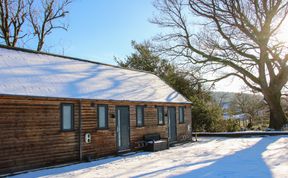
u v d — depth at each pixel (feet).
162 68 130.52
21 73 45.14
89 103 49.60
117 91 58.39
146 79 78.64
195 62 100.48
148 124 63.62
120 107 56.54
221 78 101.86
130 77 72.64
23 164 39.29
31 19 104.32
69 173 38.45
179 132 75.00
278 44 93.81
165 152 57.77
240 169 37.70
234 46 96.07
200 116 102.42
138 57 134.62
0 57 46.42
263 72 96.32
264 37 93.30
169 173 36.42
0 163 36.81
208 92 116.67
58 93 44.88
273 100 97.50
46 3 106.83
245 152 53.26
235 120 118.32
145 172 37.68
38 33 106.22
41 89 43.42
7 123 37.99
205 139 82.94
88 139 48.39
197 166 40.60
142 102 61.46
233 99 186.09
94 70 63.72
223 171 36.68
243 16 93.81
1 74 41.91
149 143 60.18
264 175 33.81
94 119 50.37
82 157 47.42
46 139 42.45
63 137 44.86
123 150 56.24
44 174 37.96
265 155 49.01
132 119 59.26
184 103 77.00
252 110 172.35
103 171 39.40
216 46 96.48
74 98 46.34
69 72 55.21
